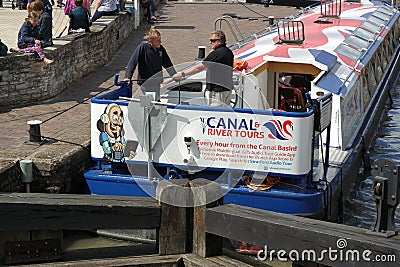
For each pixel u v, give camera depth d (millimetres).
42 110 12766
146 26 25156
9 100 12961
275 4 32625
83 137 10812
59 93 14141
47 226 7137
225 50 9875
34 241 7301
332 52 12992
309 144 9258
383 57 17453
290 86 12320
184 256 7375
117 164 9930
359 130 13062
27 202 7062
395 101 18547
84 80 15586
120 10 22406
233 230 7141
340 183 10578
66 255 7535
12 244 7246
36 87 13320
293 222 6887
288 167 9219
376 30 16656
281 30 14969
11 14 22375
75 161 10055
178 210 7371
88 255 7520
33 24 13688
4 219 7023
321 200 9453
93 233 9789
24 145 10305
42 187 9578
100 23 18359
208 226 7312
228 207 7375
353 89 12242
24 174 9398
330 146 11391
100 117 9734
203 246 7352
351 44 14156
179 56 18500
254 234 7008
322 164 10133
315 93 11133
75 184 10117
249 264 7680
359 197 12031
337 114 11242
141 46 10430
